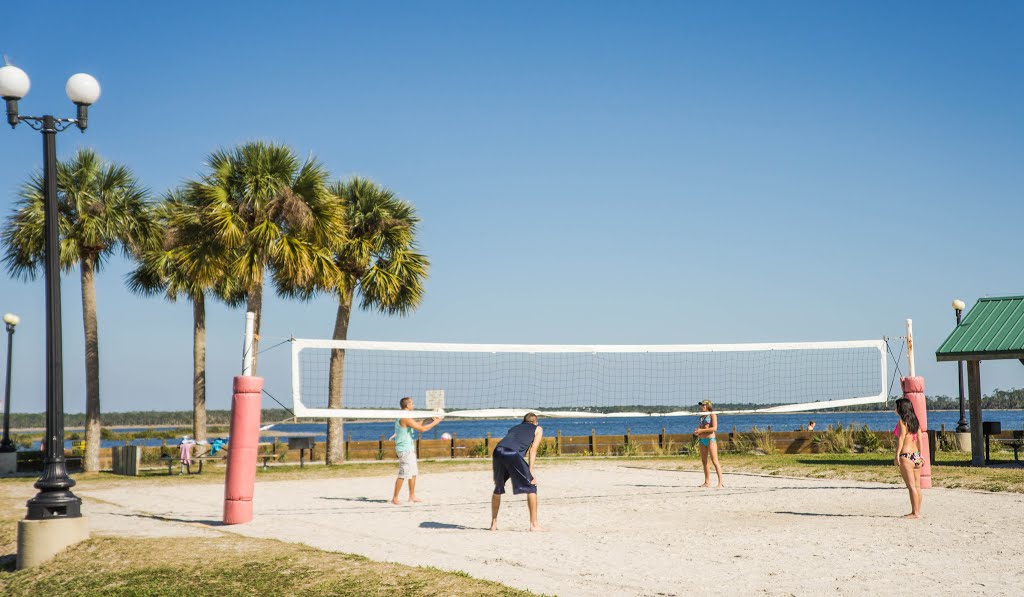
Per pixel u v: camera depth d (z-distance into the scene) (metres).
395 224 25.53
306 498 15.49
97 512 13.62
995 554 8.84
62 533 10.23
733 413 16.33
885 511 12.25
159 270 26.23
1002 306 19.58
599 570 8.25
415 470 14.48
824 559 8.67
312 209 23.58
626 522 11.57
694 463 22.94
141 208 24.67
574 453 28.12
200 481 20.75
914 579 7.73
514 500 14.59
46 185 10.59
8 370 26.03
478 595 7.28
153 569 8.98
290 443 24.72
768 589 7.40
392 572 8.14
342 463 25.55
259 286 23.30
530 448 11.05
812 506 12.98
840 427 27.19
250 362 12.13
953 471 17.27
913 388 15.22
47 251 10.56
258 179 22.88
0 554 10.92
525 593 7.23
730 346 15.38
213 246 23.02
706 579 7.81
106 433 61.94
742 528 10.82
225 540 10.21
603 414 14.91
